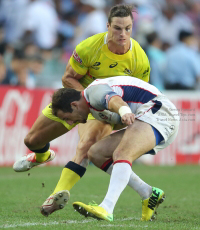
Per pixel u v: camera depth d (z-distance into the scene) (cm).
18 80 4103
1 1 4641
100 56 1750
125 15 1655
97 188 2517
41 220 1489
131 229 1281
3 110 3459
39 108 3569
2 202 1980
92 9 4712
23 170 2003
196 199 2156
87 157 1627
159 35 4859
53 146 3597
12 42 4362
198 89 4506
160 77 4419
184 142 3819
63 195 1498
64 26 4653
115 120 1479
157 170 3462
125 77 1505
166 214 1734
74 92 1432
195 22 5353
